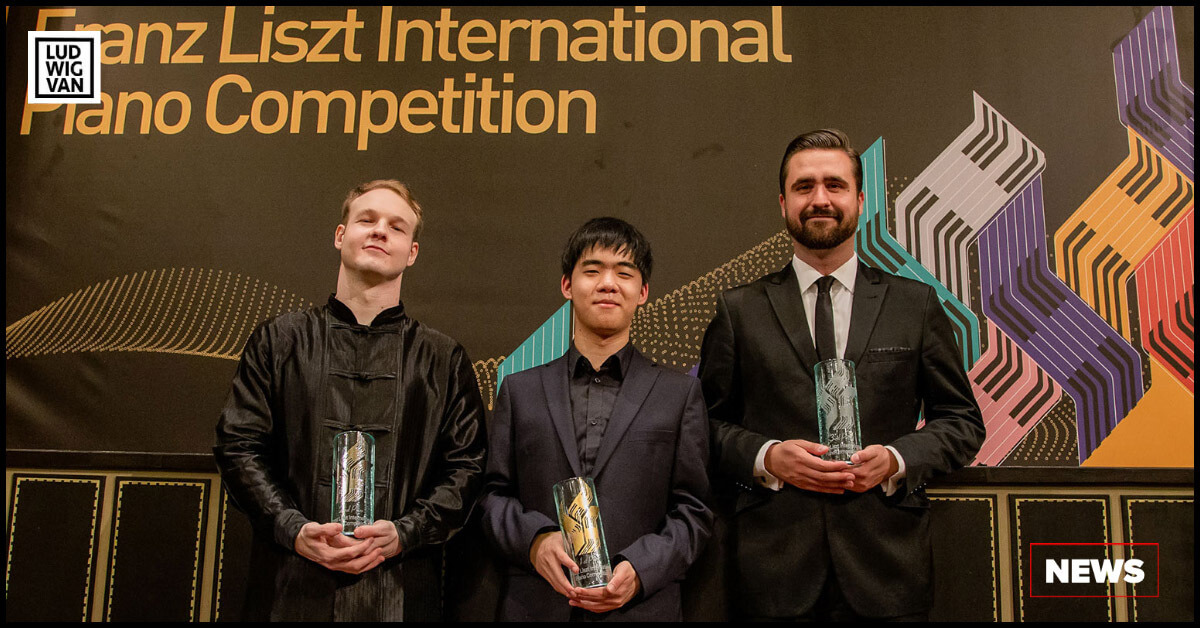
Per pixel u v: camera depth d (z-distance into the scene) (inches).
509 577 88.4
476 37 122.7
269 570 89.8
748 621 88.9
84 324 113.8
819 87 118.4
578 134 118.3
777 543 88.7
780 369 92.4
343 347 95.3
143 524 103.0
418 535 85.6
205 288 114.3
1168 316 110.2
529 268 114.0
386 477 90.4
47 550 102.7
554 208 115.8
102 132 120.3
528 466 89.8
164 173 118.3
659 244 113.7
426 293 113.3
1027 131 115.7
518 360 111.3
